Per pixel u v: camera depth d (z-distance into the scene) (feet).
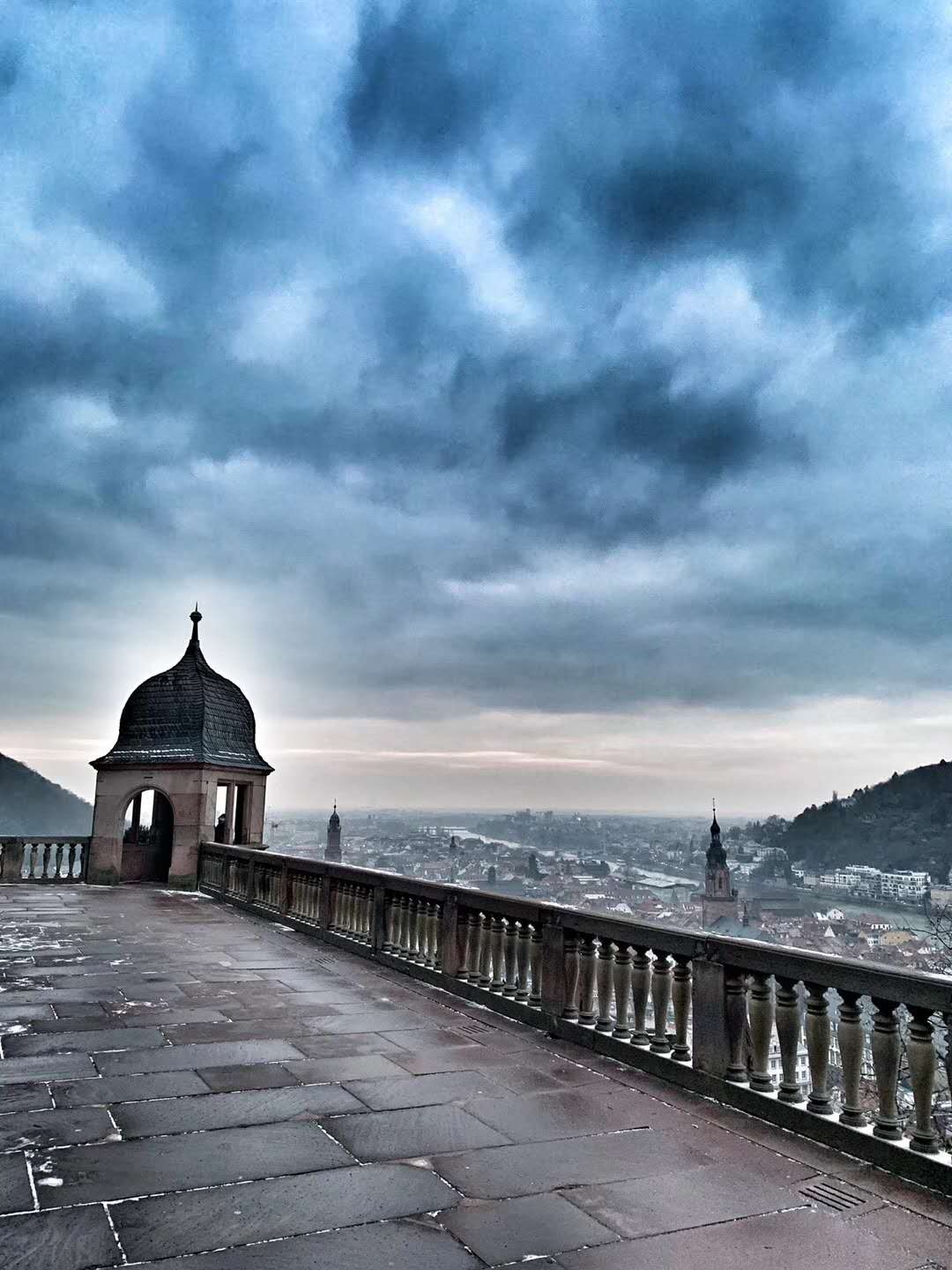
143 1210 13.34
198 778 69.97
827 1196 14.47
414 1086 20.04
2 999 28.40
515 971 27.89
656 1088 20.20
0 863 71.31
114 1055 21.98
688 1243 12.78
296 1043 23.52
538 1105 18.86
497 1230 13.02
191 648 79.92
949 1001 14.66
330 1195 14.08
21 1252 11.96
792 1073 17.98
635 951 23.06
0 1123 17.01
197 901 61.16
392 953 35.58
